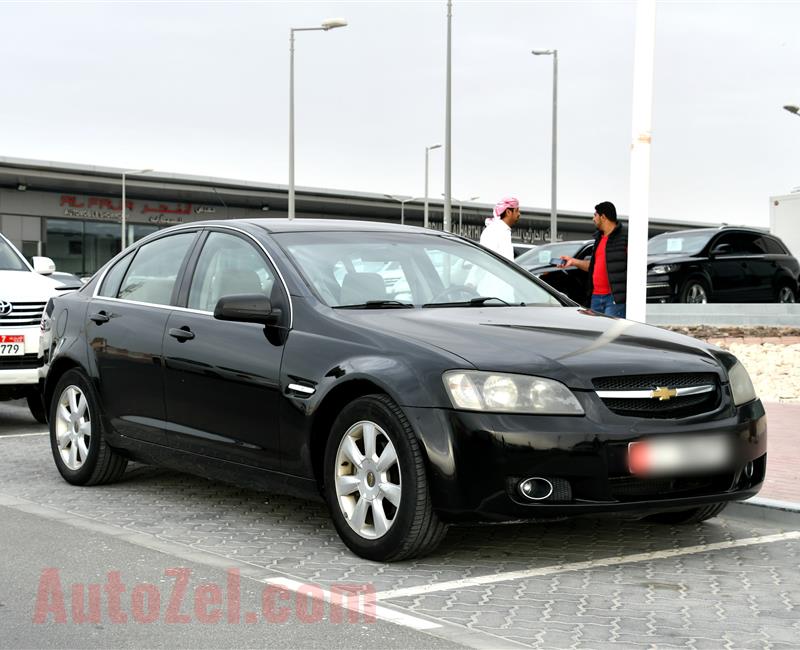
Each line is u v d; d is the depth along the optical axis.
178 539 5.93
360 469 5.45
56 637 4.21
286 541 5.90
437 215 93.00
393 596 4.85
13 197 72.25
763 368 14.26
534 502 5.10
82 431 7.33
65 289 10.58
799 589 5.05
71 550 5.59
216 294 6.51
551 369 5.21
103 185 73.88
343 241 6.55
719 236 21.00
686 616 4.61
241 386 6.04
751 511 6.55
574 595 4.91
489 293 6.58
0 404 12.43
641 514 5.27
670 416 5.34
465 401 5.11
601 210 11.66
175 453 6.55
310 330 5.81
